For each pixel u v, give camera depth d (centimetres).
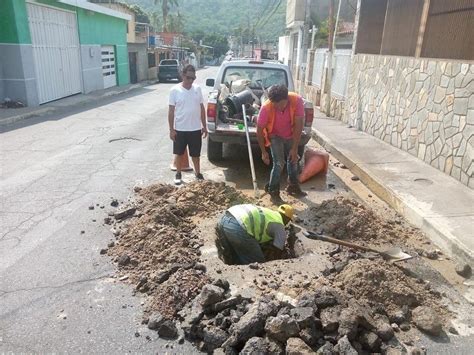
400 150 803
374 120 946
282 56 3444
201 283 340
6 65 1360
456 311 333
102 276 371
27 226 468
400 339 298
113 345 289
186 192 532
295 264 386
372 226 463
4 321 311
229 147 865
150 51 3556
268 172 708
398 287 334
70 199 550
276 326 275
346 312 288
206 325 298
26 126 1073
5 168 688
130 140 916
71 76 1789
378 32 962
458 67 624
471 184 579
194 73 600
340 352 266
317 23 2339
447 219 473
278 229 402
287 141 567
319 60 1636
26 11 1375
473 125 579
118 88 2247
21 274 372
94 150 819
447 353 288
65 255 405
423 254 423
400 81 819
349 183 669
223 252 430
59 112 1341
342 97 1228
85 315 319
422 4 749
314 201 573
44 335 297
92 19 2003
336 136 950
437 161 674
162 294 332
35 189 588
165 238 409
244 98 716
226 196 543
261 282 353
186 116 604
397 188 579
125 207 519
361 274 338
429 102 706
